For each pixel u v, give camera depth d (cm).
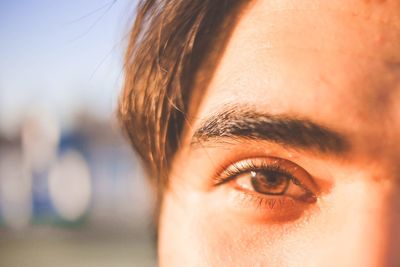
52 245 153
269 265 18
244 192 19
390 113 17
